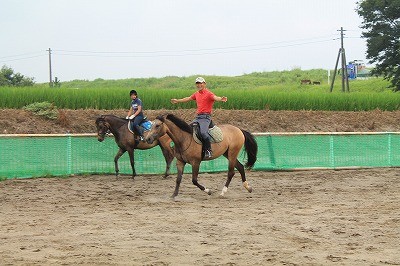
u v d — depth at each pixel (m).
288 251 11.10
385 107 37.25
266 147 24.58
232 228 13.09
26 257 10.58
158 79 95.69
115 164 21.94
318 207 16.05
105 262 10.27
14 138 21.56
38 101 30.17
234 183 21.02
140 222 13.78
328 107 36.09
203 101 17.67
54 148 22.22
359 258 10.65
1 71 71.50
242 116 31.98
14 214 14.89
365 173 24.03
